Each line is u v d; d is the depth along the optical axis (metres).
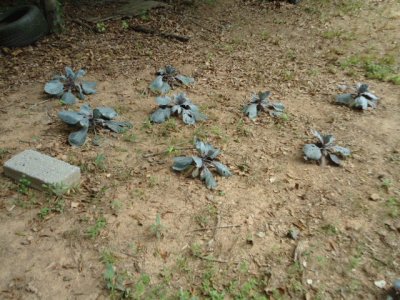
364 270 2.86
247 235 3.15
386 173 3.82
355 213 3.36
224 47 6.78
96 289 2.71
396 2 8.64
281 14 8.29
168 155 4.04
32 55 6.40
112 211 3.33
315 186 3.67
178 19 7.99
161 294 2.68
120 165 3.89
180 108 4.67
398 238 3.11
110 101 5.09
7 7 8.42
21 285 2.72
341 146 4.22
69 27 7.48
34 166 3.60
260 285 2.76
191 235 3.14
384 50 6.52
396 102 5.07
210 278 2.80
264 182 3.71
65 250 2.98
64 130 4.45
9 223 3.20
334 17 8.02
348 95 5.01
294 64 6.18
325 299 2.67
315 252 3.00
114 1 8.91
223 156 4.06
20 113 4.77
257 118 4.73
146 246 3.04
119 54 6.49
